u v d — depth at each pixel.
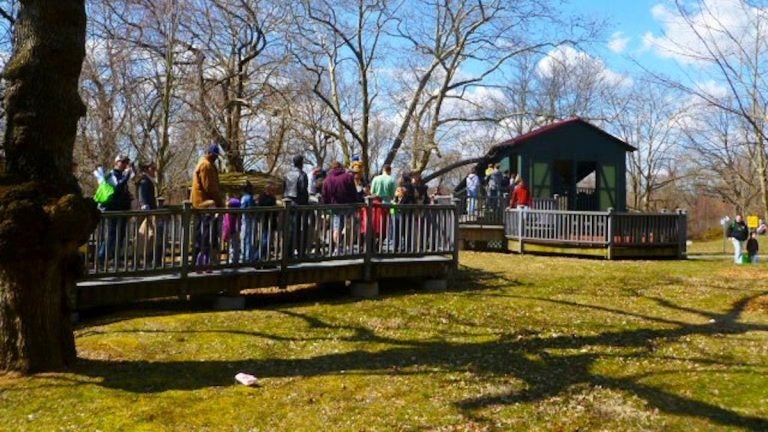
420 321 8.71
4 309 5.86
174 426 5.04
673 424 5.31
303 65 27.06
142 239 8.57
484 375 6.48
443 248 11.30
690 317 9.35
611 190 25.45
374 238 10.57
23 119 5.66
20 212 5.47
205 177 9.69
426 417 5.35
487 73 31.72
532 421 5.31
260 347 7.27
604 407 5.66
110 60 19.80
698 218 57.44
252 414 5.33
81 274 6.43
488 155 26.86
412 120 31.14
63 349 6.21
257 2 24.66
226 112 25.02
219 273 9.12
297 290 10.90
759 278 13.12
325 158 38.78
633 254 17.08
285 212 9.61
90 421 5.06
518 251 18.39
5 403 5.31
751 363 7.00
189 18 20.67
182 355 6.89
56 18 5.71
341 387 6.04
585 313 9.45
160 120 22.64
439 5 30.53
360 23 28.58
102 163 19.95
